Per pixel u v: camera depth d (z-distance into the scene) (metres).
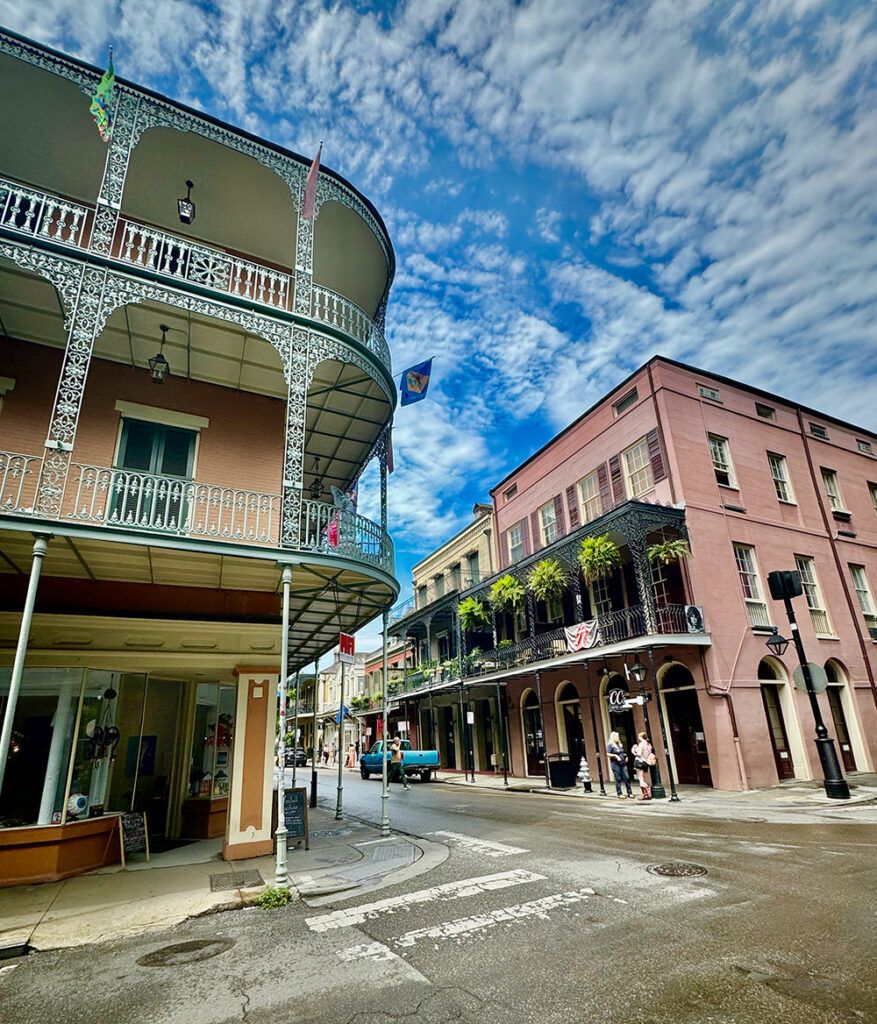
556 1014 3.56
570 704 19.25
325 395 11.37
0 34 7.95
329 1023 3.64
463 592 23.59
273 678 9.91
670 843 8.39
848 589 18.61
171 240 8.84
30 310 8.77
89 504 9.09
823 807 11.03
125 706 10.29
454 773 25.19
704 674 14.70
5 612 8.58
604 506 18.94
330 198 10.38
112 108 8.52
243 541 8.46
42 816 8.19
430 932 5.19
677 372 17.56
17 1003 4.20
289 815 9.55
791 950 4.29
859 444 21.88
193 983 4.40
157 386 10.27
